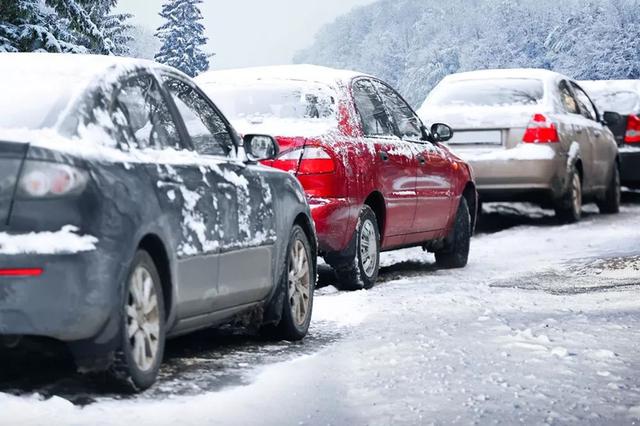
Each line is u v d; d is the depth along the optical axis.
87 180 6.57
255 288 8.73
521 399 6.83
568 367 7.81
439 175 14.98
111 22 69.38
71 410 6.46
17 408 6.40
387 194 13.38
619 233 19.97
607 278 13.71
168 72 8.35
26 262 6.31
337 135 12.51
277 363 8.34
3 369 7.66
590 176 22.83
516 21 120.62
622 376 7.49
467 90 20.84
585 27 103.69
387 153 13.48
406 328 9.84
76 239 6.43
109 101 7.30
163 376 7.75
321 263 16.28
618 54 92.12
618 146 27.61
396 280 14.09
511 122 20.25
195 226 7.67
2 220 6.35
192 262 7.64
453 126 20.42
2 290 6.31
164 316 7.39
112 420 6.29
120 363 6.82
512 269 15.37
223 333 9.91
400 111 14.69
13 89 7.14
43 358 7.83
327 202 12.09
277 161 12.06
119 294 6.68
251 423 6.34
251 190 8.72
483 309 10.94
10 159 6.40
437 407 6.66
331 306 11.32
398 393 7.09
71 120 6.88
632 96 28.03
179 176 7.60
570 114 21.83
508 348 8.59
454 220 15.65
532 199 20.72
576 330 9.39
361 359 8.34
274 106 12.80
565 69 96.06
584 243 18.50
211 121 8.82
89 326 6.53
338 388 7.30
